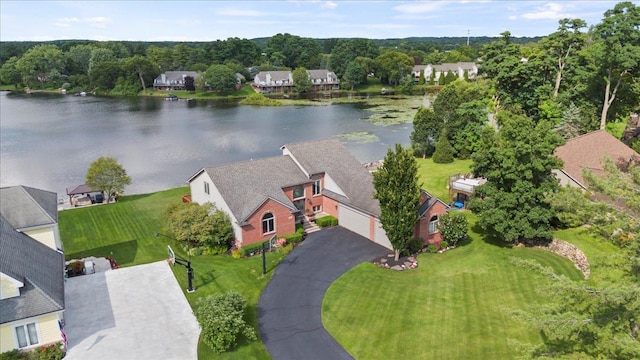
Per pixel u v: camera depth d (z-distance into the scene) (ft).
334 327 97.40
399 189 119.14
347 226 150.10
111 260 128.88
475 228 149.48
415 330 95.66
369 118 390.63
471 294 108.99
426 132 245.04
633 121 283.59
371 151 273.13
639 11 183.83
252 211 133.18
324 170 159.43
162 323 98.94
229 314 91.15
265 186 147.74
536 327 60.95
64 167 241.55
